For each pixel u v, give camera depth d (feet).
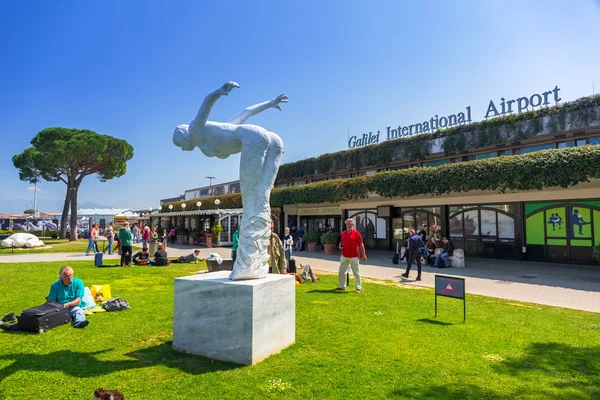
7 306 24.09
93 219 179.93
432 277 39.01
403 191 57.11
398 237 72.02
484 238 58.80
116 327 19.38
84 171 118.93
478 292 30.63
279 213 98.94
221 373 13.33
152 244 62.03
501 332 18.54
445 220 63.98
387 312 22.62
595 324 20.15
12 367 13.92
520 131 59.16
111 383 12.54
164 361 14.61
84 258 58.54
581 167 39.17
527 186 43.55
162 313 22.41
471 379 13.03
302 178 105.29
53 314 19.12
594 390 12.24
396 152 78.28
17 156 114.11
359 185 64.59
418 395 11.80
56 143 108.06
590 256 47.55
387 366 14.11
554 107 55.83
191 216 120.37
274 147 17.13
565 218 50.08
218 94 16.63
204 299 15.30
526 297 28.30
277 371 13.50
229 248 85.66
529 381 12.91
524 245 53.88
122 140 120.26
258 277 16.02
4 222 179.73
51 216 185.68
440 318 21.25
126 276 38.01
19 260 55.16
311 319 20.88
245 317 14.29
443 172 52.03
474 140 65.21
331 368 13.85
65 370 13.66
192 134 17.84
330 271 44.45
